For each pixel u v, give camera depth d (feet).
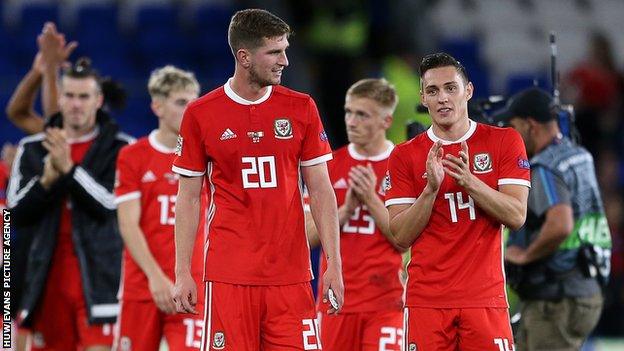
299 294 73.51
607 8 249.75
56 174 96.22
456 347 75.05
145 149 93.76
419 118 126.31
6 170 114.73
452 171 72.49
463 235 74.28
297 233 73.82
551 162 87.81
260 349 73.97
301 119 74.13
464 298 74.08
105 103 104.63
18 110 107.55
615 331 159.74
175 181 93.35
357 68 185.57
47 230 97.14
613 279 160.76
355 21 191.93
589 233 89.35
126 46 213.46
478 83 223.10
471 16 240.53
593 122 182.80
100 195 97.04
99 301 96.78
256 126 73.51
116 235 98.37
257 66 72.28
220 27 216.54
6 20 217.56
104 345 97.30
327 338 89.45
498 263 74.95
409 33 197.26
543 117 88.84
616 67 220.23
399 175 76.48
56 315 97.81
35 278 96.63
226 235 73.41
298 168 74.69
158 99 93.25
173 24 217.56
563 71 230.68
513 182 74.49
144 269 91.20
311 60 192.03
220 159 73.61
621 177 186.91
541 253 87.51
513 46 234.99
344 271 88.69
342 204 90.22
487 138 75.46
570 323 89.40
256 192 73.26
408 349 75.46
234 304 72.90
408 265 76.18
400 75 163.53
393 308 88.07
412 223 73.72
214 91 74.54
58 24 217.15
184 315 91.30
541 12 245.24
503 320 74.54
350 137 89.35
